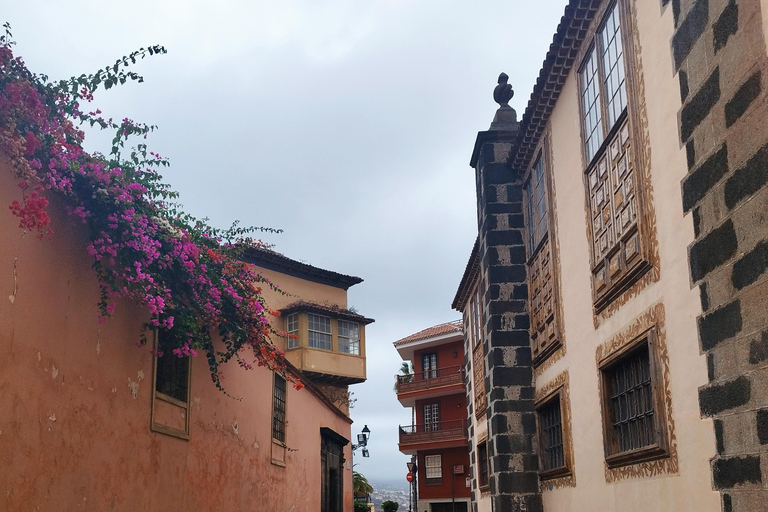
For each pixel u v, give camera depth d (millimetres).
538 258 11891
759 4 4816
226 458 11594
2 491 5941
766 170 4746
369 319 35594
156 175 8250
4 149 5863
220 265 9445
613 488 8211
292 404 16797
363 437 30203
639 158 7277
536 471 11836
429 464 44000
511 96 13500
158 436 9008
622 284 7777
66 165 6738
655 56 6852
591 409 9023
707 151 5504
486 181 13055
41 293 6629
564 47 9781
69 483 6949
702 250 5590
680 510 6379
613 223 8211
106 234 7219
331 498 22312
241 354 12453
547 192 11102
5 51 5863
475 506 20359
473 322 20344
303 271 34312
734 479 5191
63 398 6914
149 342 8805
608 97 8609
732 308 5188
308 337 33156
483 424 18453
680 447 6352
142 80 7047
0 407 5980
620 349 7914
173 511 9344
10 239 6215
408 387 44094
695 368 6000
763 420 4805
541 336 11609
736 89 5098
